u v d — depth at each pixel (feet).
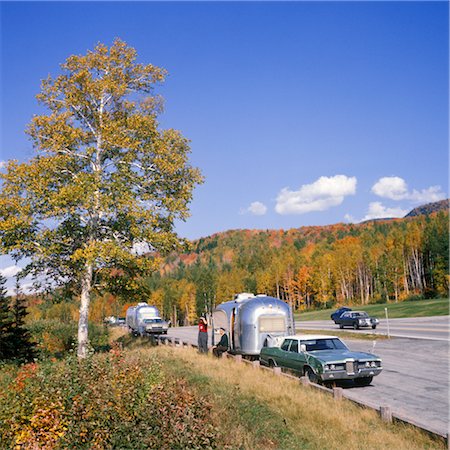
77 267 74.02
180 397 28.96
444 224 313.73
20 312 81.61
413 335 92.79
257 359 68.69
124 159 76.28
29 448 24.40
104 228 76.28
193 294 398.62
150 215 72.59
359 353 47.80
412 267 342.85
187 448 24.85
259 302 66.33
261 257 474.90
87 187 67.00
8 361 70.79
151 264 74.08
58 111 76.54
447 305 167.32
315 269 352.49
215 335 75.97
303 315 260.01
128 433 25.91
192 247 79.66
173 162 77.10
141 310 134.31
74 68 77.15
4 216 68.49
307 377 43.34
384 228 650.02
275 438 28.68
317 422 31.91
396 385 47.98
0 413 25.98
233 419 31.07
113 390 28.43
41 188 67.26
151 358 42.63
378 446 27.50
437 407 38.65
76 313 370.32
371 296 341.00
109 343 115.96
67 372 30.50
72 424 25.72
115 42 78.28
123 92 77.56
